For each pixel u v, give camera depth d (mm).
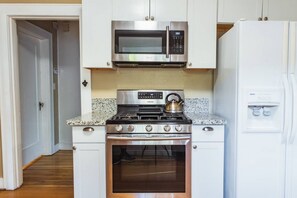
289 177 1840
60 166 3352
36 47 3707
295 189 1844
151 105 2494
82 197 2010
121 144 1921
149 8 2176
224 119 2021
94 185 2002
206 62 2199
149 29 2133
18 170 2645
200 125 1962
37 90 3730
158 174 1962
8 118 2541
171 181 1962
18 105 2643
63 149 4246
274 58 1773
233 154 1904
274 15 2242
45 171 3150
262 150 1824
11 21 2504
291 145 1814
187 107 2562
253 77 1782
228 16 2236
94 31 2168
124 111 2475
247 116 1795
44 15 2436
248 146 1823
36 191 2545
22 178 2746
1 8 2428
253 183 1843
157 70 2549
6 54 2494
